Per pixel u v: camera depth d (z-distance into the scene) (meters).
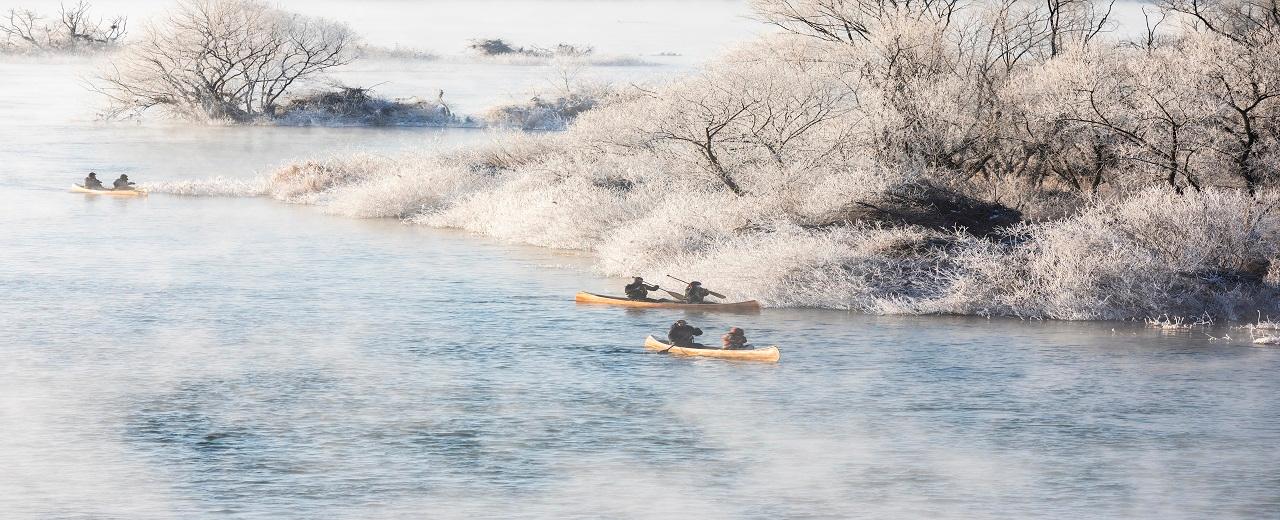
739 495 29.83
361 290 55.31
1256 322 48.34
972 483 30.72
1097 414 36.56
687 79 73.38
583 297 52.62
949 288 51.06
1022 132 65.12
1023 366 41.97
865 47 69.88
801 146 65.62
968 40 71.00
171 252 65.19
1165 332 46.97
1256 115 59.00
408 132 144.62
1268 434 34.69
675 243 58.75
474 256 65.00
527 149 91.56
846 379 40.41
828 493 29.95
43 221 76.00
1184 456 32.88
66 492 29.78
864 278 52.12
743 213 60.41
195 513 28.39
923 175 61.66
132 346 44.78
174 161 112.25
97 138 133.50
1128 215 52.72
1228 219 51.66
